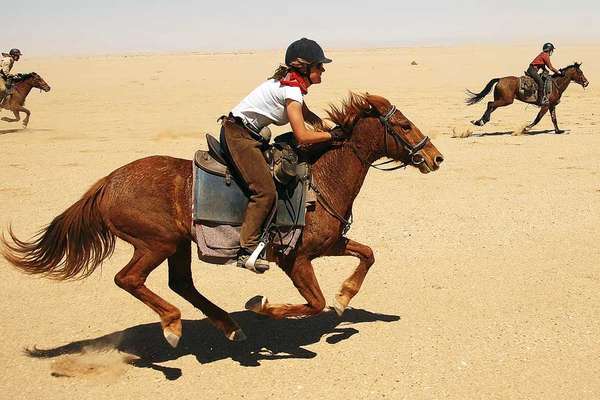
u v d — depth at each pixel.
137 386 5.73
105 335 6.71
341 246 6.32
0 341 6.58
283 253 5.86
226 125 5.77
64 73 51.38
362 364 6.02
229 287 7.93
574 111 25.16
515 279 7.98
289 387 5.66
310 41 5.72
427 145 6.17
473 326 6.74
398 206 11.33
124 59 78.56
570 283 7.83
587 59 52.66
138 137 19.52
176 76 45.34
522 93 19.55
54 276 6.03
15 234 9.74
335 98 28.06
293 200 5.81
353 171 6.11
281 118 5.79
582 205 11.20
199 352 6.35
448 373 5.82
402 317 7.01
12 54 21.45
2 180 13.56
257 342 6.54
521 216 10.59
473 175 13.81
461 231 9.84
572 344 6.32
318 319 7.05
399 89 32.50
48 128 21.98
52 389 5.68
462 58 59.59
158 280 8.16
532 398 5.41
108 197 5.77
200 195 5.72
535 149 16.95
